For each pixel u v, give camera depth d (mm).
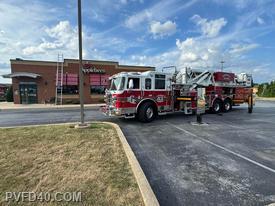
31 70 23438
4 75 22094
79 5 7750
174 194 3445
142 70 27562
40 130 7570
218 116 13062
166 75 11258
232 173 4289
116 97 9875
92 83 25297
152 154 5496
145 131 8398
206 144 6469
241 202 3211
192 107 12289
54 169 4055
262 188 3664
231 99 15602
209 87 14047
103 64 25703
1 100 36438
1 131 7379
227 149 5953
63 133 7094
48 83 24047
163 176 4141
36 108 19312
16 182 3527
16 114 14828
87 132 7277
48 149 5301
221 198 3326
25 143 5816
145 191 3219
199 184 3799
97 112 15906
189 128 9031
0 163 4344
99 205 2883
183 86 12078
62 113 15281
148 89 10570
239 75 16688
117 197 3092
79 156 4809
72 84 24531
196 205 3131
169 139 7098
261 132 8234
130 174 3877
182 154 5500
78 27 7879
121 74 9992
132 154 4949
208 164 4789
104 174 3861
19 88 23391
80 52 8023
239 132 8227
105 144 5812
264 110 17016
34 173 3873
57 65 23797
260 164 4801
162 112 11180
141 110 10344
